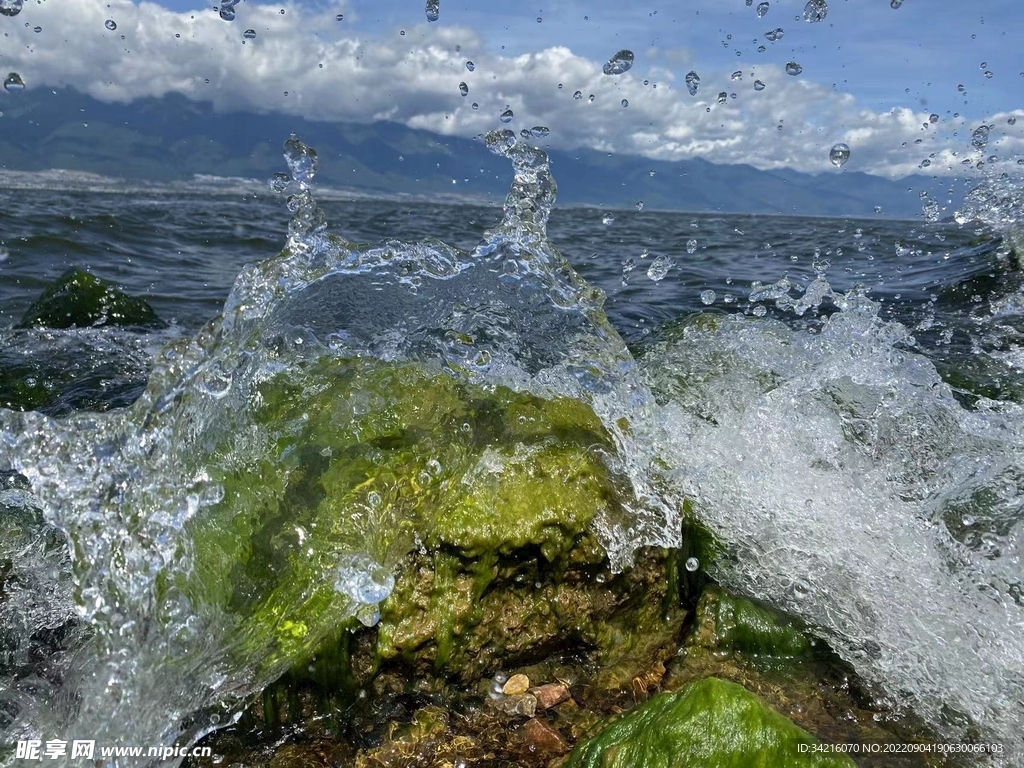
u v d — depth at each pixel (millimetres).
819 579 762
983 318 1613
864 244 3045
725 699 534
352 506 669
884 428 921
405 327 873
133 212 3672
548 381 840
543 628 679
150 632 580
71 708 579
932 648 698
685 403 972
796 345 1107
